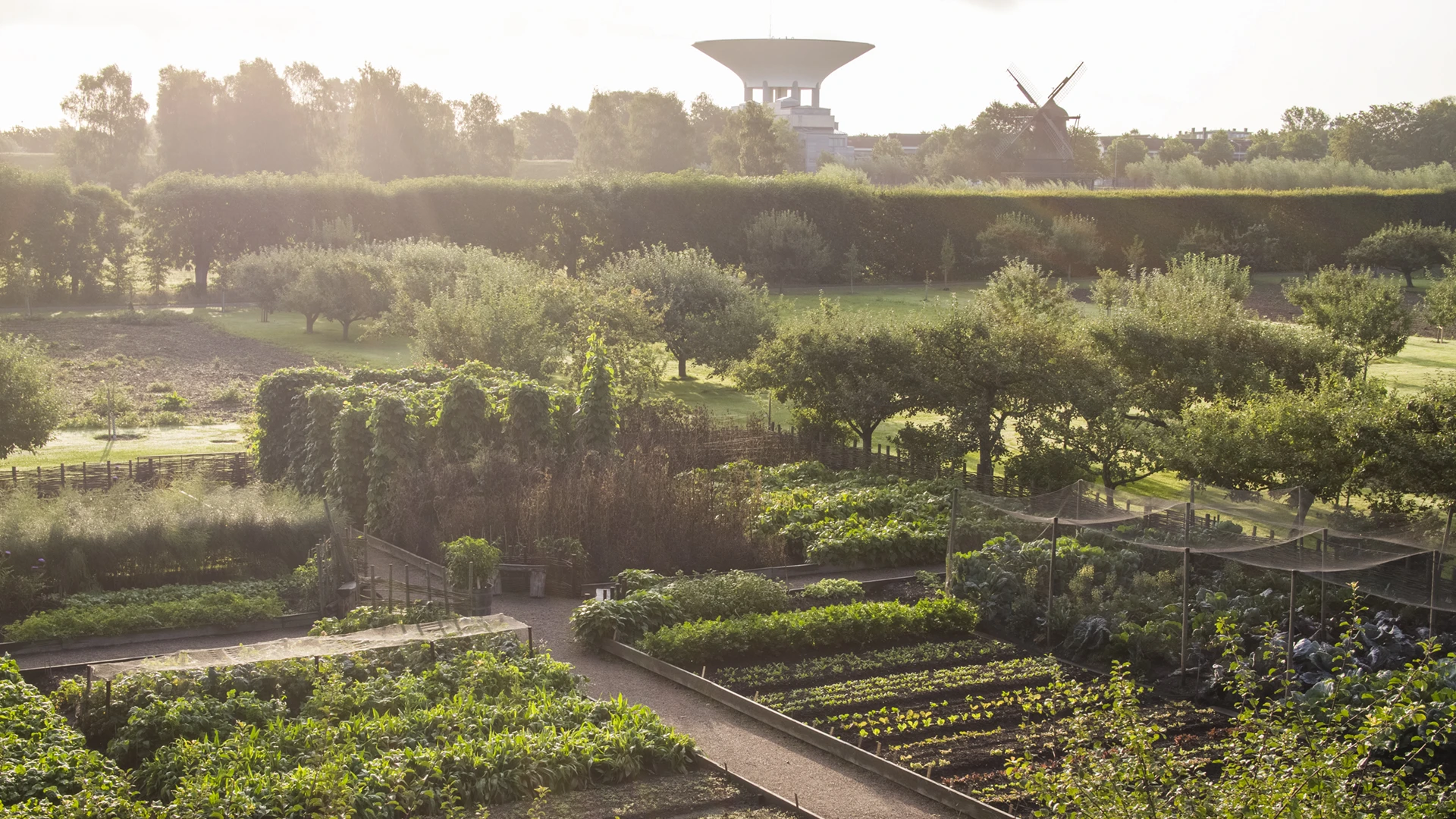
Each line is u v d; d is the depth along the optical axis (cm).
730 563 2259
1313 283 5466
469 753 1253
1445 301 5856
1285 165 11000
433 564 2177
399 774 1183
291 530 2184
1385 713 887
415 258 5969
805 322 3362
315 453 2612
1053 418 3081
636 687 1647
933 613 1875
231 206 7450
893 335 3162
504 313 4066
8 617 1884
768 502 2584
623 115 16612
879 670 1709
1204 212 8275
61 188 6931
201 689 1391
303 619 1931
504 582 2119
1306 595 1809
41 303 6988
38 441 2800
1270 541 1794
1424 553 1681
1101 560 1938
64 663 1695
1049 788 942
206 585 2045
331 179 7669
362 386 2695
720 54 18525
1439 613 1720
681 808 1238
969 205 8038
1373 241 7694
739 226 7756
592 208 7594
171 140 11762
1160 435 2641
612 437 2609
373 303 5788
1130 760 890
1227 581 1898
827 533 2380
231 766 1170
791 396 3322
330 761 1173
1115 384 2925
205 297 7525
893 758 1391
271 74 12031
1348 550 1706
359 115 11819
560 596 2105
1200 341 3086
